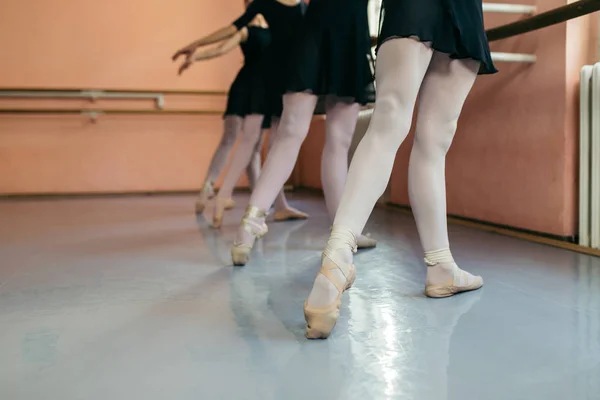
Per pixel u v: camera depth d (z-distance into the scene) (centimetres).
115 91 463
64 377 87
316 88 159
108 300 132
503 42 221
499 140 226
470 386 81
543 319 113
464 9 117
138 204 381
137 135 475
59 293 140
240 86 285
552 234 200
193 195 459
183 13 479
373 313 119
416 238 218
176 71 479
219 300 131
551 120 197
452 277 131
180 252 196
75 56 463
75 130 463
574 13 164
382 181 111
